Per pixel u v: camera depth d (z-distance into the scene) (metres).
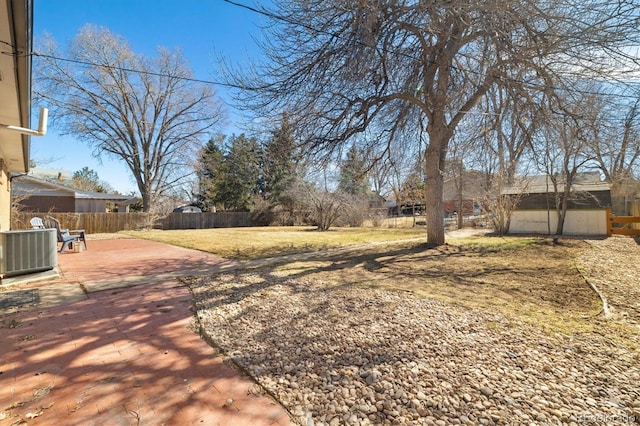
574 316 3.30
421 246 8.80
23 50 2.74
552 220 12.52
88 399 1.99
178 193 30.78
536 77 5.95
